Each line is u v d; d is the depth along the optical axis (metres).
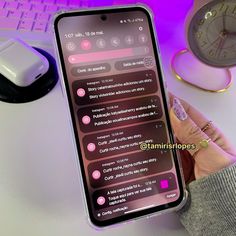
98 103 0.35
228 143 0.39
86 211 0.33
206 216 0.34
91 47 0.36
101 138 0.35
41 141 0.37
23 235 0.32
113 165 0.35
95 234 0.33
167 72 0.44
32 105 0.39
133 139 0.36
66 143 0.37
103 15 0.36
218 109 0.43
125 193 0.35
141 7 0.38
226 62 0.42
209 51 0.41
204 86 0.44
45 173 0.36
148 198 0.35
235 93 0.44
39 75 0.40
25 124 0.38
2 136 0.37
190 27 0.39
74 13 0.35
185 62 0.45
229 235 0.33
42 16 0.44
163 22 0.46
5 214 0.33
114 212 0.34
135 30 0.37
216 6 0.38
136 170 0.35
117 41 0.37
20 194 0.34
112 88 0.36
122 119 0.36
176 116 0.37
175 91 0.43
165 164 0.36
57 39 0.35
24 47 0.39
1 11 0.43
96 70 0.36
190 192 0.35
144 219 0.35
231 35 0.39
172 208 0.35
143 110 0.37
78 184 0.35
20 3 0.44
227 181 0.33
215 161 0.36
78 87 0.35
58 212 0.34
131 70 0.37
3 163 0.35
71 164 0.36
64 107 0.40
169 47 0.46
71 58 0.35
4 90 0.39
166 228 0.35
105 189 0.34
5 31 0.42
